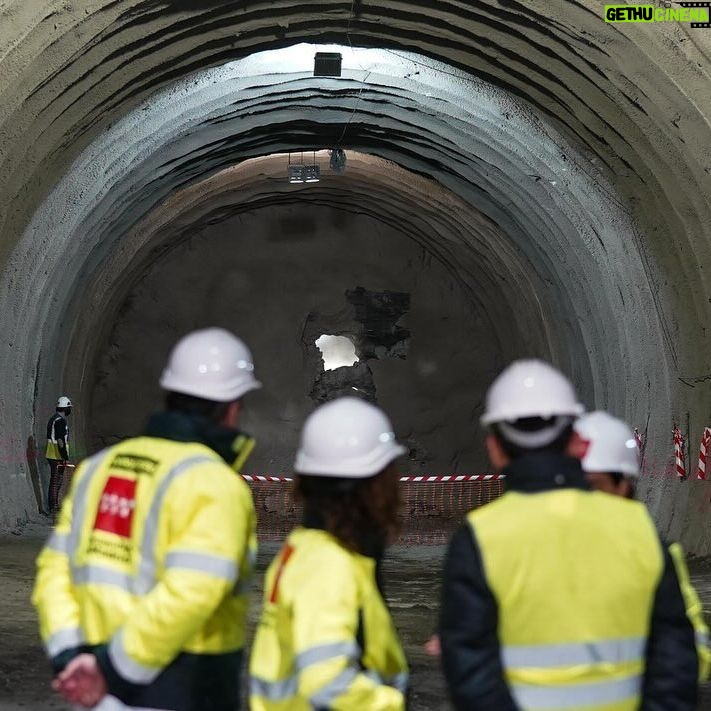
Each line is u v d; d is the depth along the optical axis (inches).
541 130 2279.8
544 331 3161.9
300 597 400.2
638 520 396.8
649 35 1550.2
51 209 2354.8
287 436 4079.7
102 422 3988.7
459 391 4094.5
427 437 4109.3
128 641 410.9
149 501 434.6
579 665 377.1
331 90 2417.6
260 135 2815.0
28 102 1759.4
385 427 432.8
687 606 412.2
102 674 413.1
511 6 1699.1
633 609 385.4
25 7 1541.6
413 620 1352.1
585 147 2170.3
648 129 1774.1
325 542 413.4
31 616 1255.5
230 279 4065.0
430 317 4099.4
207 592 412.5
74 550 452.4
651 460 2197.3
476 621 374.9
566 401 404.2
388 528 424.5
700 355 1979.6
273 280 4084.6
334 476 419.5
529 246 2893.7
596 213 2303.2
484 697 369.1
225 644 443.2
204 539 418.6
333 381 4092.0
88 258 2962.6
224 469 438.0
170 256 4030.5
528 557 378.9
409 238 4074.8
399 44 2101.4
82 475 466.6
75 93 1870.1
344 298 4089.6
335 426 425.7
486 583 377.1
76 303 3058.6
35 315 2566.4
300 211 4065.0
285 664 413.4
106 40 1760.6
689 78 1565.0
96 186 2431.1
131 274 3737.7
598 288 2434.8
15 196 1987.0
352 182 3663.9
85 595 441.7
